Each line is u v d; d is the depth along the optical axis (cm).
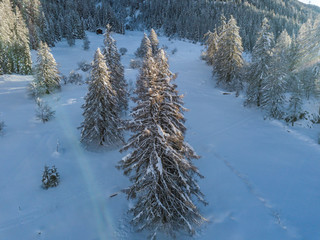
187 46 8575
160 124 850
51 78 3133
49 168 1565
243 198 1289
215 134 2148
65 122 2273
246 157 1722
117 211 1239
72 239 1065
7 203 1249
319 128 2198
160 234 1043
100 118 1694
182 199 970
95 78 1611
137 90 885
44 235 1080
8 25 4288
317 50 2930
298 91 2367
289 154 1750
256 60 2770
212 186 1417
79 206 1267
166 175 885
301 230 1035
